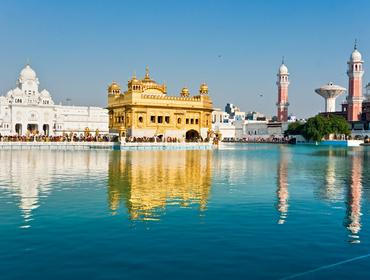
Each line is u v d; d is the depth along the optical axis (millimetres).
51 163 35281
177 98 78938
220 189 20625
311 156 52875
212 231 12320
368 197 18516
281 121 158375
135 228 12555
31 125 110625
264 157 49750
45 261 9648
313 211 15320
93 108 123188
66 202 16656
